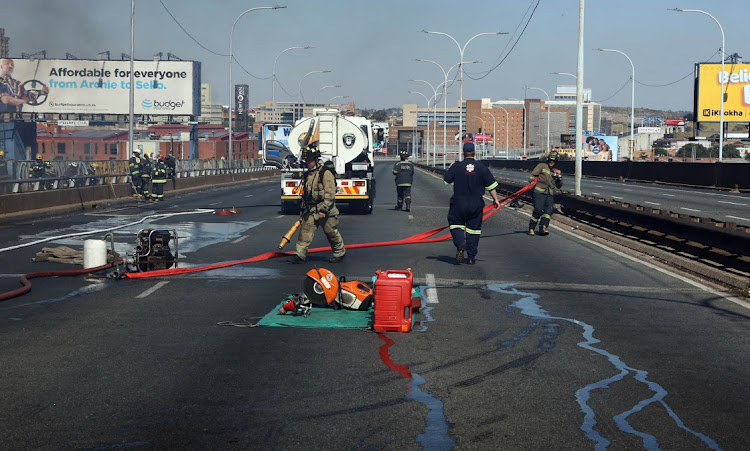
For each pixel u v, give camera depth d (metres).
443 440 5.54
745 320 9.94
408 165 28.64
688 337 8.95
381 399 6.48
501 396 6.60
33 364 7.51
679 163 54.84
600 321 9.77
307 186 14.40
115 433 5.64
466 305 10.72
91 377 7.08
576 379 7.16
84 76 88.38
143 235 13.62
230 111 63.44
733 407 6.38
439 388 6.82
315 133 27.17
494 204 14.60
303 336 8.75
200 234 20.19
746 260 13.26
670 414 6.18
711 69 86.94
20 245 17.38
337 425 5.84
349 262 14.91
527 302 10.99
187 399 6.45
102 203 32.06
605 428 5.83
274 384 6.89
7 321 9.48
